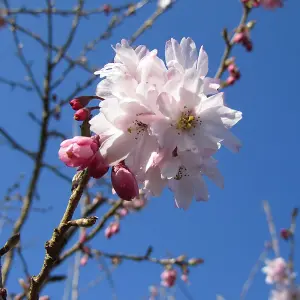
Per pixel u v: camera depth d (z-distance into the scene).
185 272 0.55
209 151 0.21
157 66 0.22
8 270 0.42
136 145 0.21
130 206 0.61
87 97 0.22
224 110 0.22
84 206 0.49
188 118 0.21
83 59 0.59
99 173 0.20
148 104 0.21
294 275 0.70
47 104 0.53
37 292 0.18
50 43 0.54
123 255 0.53
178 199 0.23
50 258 0.18
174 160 0.21
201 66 0.23
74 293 0.49
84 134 0.21
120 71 0.22
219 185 0.22
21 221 0.46
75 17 0.56
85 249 0.52
